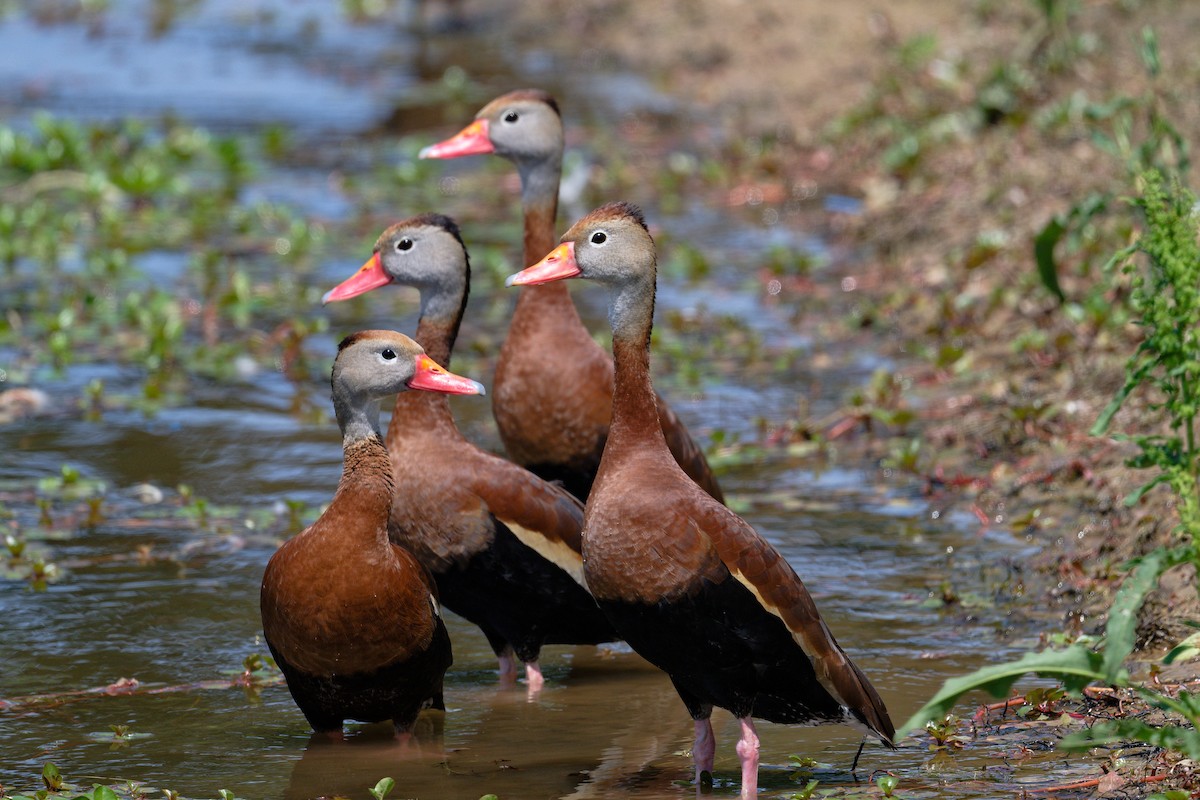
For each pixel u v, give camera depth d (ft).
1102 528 38.01
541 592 32.71
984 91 71.56
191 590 37.06
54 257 64.69
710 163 76.69
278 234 70.18
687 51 96.48
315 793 27.68
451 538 32.63
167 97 96.43
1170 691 29.12
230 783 28.12
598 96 91.71
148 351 54.34
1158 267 25.54
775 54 92.63
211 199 72.64
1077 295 51.42
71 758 29.01
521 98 40.65
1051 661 23.59
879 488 42.98
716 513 27.71
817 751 29.17
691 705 28.73
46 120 78.84
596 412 36.99
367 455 29.19
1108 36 79.25
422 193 76.74
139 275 63.46
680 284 62.49
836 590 36.55
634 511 27.76
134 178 73.97
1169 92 66.95
